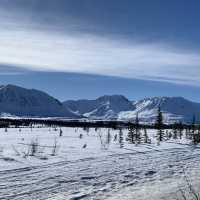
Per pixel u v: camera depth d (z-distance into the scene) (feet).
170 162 121.39
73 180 79.56
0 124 444.14
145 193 65.98
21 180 75.92
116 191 69.87
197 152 165.48
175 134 260.62
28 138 202.69
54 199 61.41
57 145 156.15
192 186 72.08
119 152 143.43
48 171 88.48
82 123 522.88
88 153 131.75
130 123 230.48
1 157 102.58
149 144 193.06
